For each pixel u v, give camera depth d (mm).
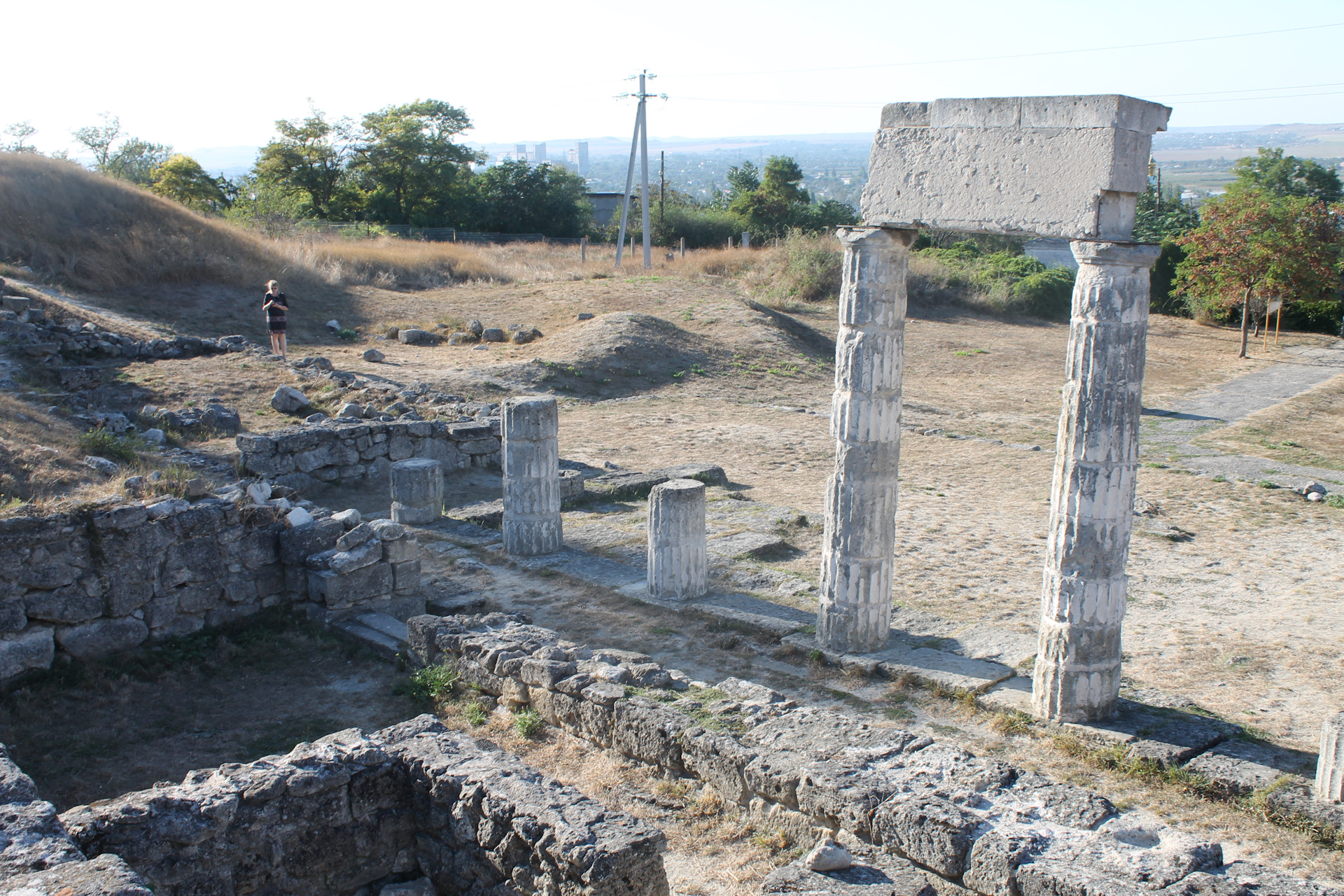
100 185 31328
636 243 66062
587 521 14688
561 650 8469
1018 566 13047
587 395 25422
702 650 9992
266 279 31328
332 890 6016
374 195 60438
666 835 6426
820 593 9898
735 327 32219
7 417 12188
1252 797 7059
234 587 10031
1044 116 7875
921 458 20422
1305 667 9844
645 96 46000
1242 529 15641
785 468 19109
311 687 9000
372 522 10938
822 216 69000
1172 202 68062
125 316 25688
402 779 6242
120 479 10391
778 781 6312
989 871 5258
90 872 4438
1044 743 8047
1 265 26078
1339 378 33781
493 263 40344
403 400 19547
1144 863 5156
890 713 8617
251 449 15078
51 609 8828
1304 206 39344
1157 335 42875
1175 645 10469
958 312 43812
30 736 7871
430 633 9133
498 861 5703
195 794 5637
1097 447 7934
